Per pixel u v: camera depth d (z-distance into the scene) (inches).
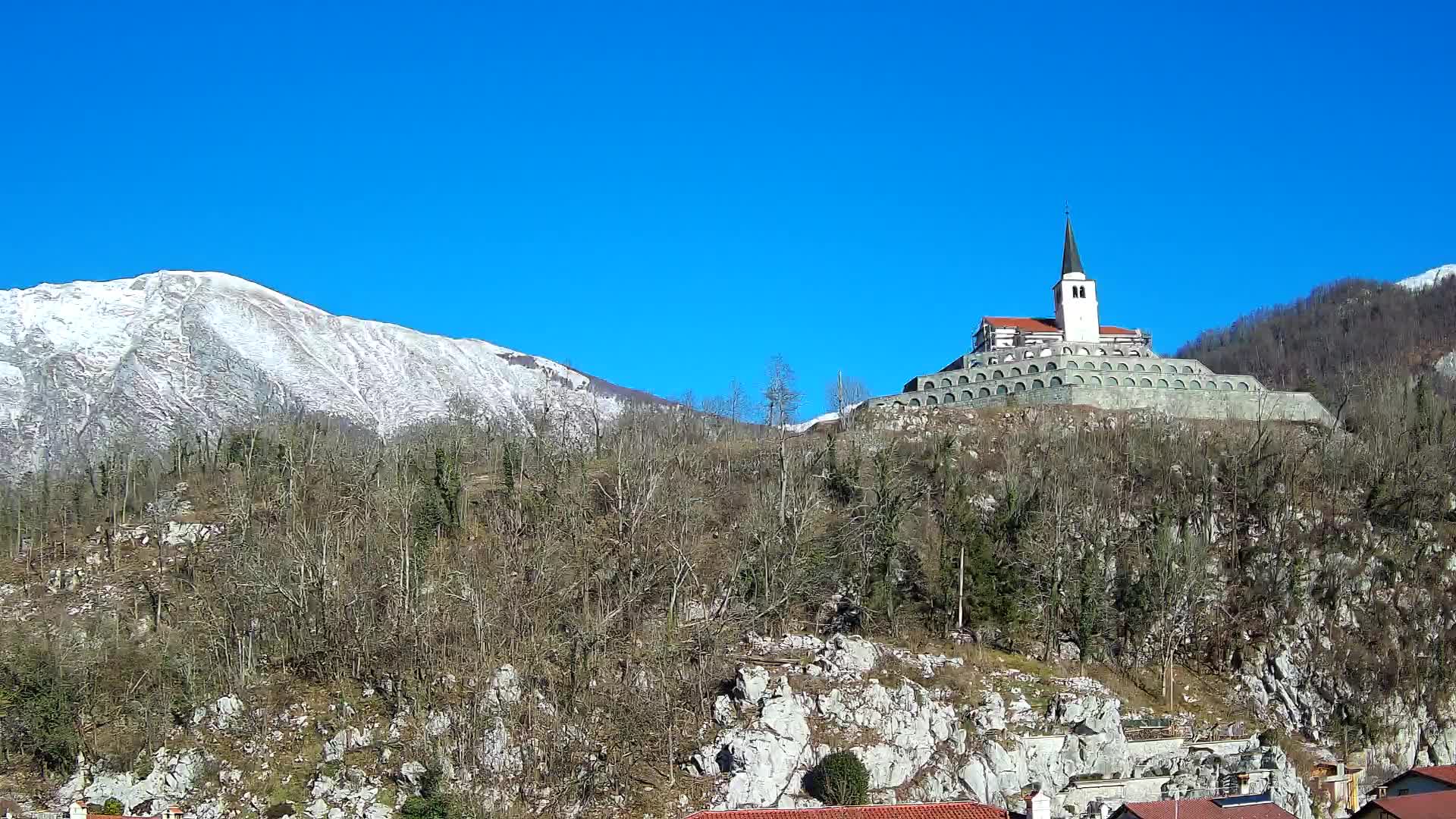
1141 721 5541.3
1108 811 4633.4
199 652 5502.0
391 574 5940.0
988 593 5964.6
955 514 6446.9
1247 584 6437.0
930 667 5497.1
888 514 6343.5
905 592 6117.1
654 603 5915.4
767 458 7652.6
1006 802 4940.9
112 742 4950.8
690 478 7445.9
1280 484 7037.4
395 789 4724.4
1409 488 6835.6
